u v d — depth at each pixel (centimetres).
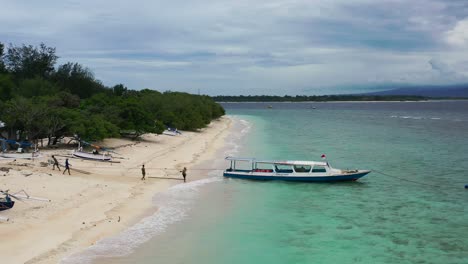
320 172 4566
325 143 8219
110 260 2364
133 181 4219
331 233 2986
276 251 2641
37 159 4628
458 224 3209
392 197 4003
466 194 4128
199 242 2731
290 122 15238
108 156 5384
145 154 5956
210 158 5991
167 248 2603
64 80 11406
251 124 13988
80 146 5481
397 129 11906
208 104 14712
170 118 9619
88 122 5550
